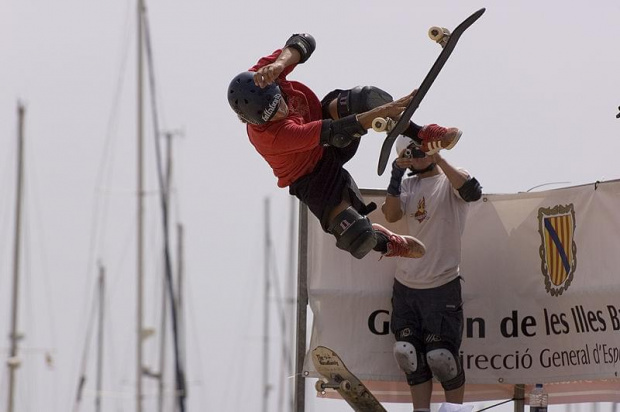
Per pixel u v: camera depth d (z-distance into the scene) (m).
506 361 31.69
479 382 31.81
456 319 30.11
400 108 22.50
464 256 32.25
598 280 29.83
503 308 31.91
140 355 71.75
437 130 23.83
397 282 30.78
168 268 73.88
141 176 72.94
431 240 30.11
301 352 31.42
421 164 30.45
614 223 29.56
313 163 24.11
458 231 30.34
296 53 23.17
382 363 31.58
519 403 32.41
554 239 31.11
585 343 30.22
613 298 29.42
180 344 77.75
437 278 30.00
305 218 31.81
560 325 30.94
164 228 73.94
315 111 24.25
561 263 30.88
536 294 31.52
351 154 24.95
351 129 22.55
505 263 32.03
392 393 32.06
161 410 74.69
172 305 73.38
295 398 31.31
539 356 31.34
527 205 31.88
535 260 31.64
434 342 29.94
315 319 31.67
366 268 31.81
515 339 31.69
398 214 30.44
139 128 72.38
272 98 22.69
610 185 29.72
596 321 29.92
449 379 29.88
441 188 30.34
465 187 29.47
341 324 31.69
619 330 29.25
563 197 30.95
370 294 31.69
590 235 30.14
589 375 30.05
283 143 23.00
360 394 30.22
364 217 24.41
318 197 24.28
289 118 23.36
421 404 30.14
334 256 31.81
